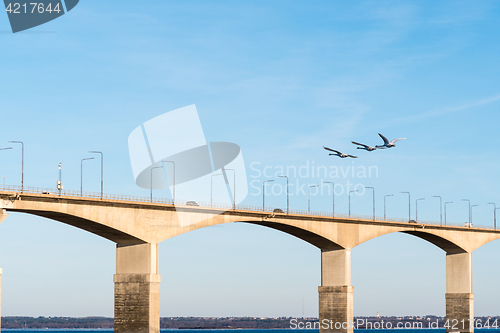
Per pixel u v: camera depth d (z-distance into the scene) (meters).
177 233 99.50
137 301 95.69
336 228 122.00
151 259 96.00
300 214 115.94
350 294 122.50
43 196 85.81
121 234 94.81
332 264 124.31
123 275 96.81
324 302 124.06
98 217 91.12
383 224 129.62
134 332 95.19
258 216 109.62
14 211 85.94
